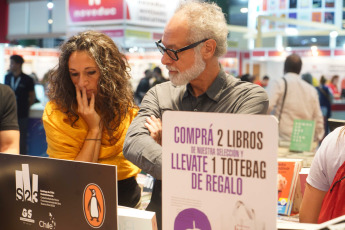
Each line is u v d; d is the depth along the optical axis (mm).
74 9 5293
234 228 794
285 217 1533
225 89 1452
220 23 1394
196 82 1446
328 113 7246
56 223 1021
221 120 794
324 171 1306
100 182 941
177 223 853
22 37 10570
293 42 12422
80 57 1583
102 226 952
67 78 1641
